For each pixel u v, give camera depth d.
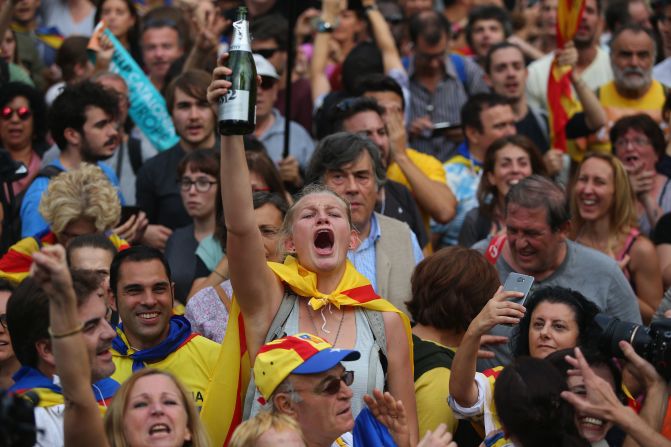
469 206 30.11
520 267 23.47
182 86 28.39
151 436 15.65
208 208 25.83
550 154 30.81
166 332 20.62
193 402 16.20
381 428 17.39
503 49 34.19
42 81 35.88
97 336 17.00
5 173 25.20
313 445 16.47
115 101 27.12
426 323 20.77
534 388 16.23
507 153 27.77
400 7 42.75
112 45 31.33
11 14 32.09
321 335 18.38
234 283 18.20
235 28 17.44
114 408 15.81
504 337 20.25
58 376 16.22
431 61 35.47
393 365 18.58
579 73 36.53
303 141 31.98
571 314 19.81
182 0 36.56
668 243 27.14
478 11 38.62
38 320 17.52
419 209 27.97
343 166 23.09
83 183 23.44
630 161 29.08
